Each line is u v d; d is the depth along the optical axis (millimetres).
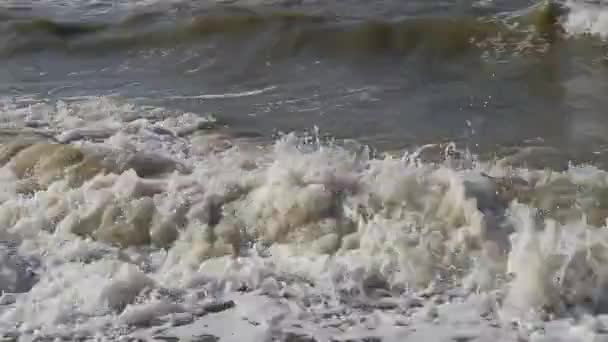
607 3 10328
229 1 11523
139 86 8852
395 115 7680
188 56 9859
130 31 10586
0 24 10797
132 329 4445
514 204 5477
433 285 4754
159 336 4387
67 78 9242
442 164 6379
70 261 5145
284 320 4496
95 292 4691
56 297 4711
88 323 4492
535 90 8273
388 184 5609
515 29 9953
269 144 6984
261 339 4336
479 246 5078
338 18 10469
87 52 10180
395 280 4805
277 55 9773
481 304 4562
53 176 6152
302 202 5520
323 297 4691
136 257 5234
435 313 4520
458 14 10430
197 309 4602
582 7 10242
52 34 10602
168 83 8945
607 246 4867
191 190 5809
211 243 5348
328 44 9891
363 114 7734
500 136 7109
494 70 8938
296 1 11250
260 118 7699
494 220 5301
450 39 9805
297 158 6152
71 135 7246
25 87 8898
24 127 7465
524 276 4625
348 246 5207
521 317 4441
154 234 5445
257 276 4871
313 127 7414
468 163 6422
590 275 4652
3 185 6039
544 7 10219
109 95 8523
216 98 8352
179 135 7266
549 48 9438
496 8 10656
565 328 4340
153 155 6566
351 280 4801
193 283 4824
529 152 6723
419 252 4977
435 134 7176
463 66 9141
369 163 6074
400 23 10125
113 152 6520
